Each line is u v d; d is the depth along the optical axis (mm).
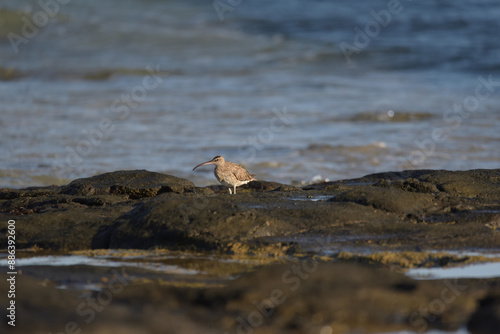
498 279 17781
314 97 62344
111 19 100750
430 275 19156
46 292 16797
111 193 29562
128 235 23422
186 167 42281
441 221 24875
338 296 16297
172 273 19484
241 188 33219
